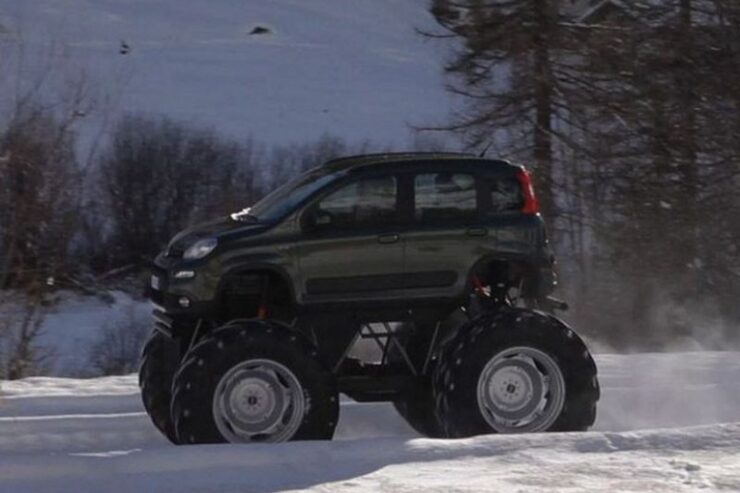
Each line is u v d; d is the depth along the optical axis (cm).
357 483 1678
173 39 11862
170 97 9244
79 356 4234
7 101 4791
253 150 7044
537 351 2039
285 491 1650
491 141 4981
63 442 2119
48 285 4169
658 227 4872
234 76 10488
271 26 12875
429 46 12012
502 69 5075
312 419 1969
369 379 2119
